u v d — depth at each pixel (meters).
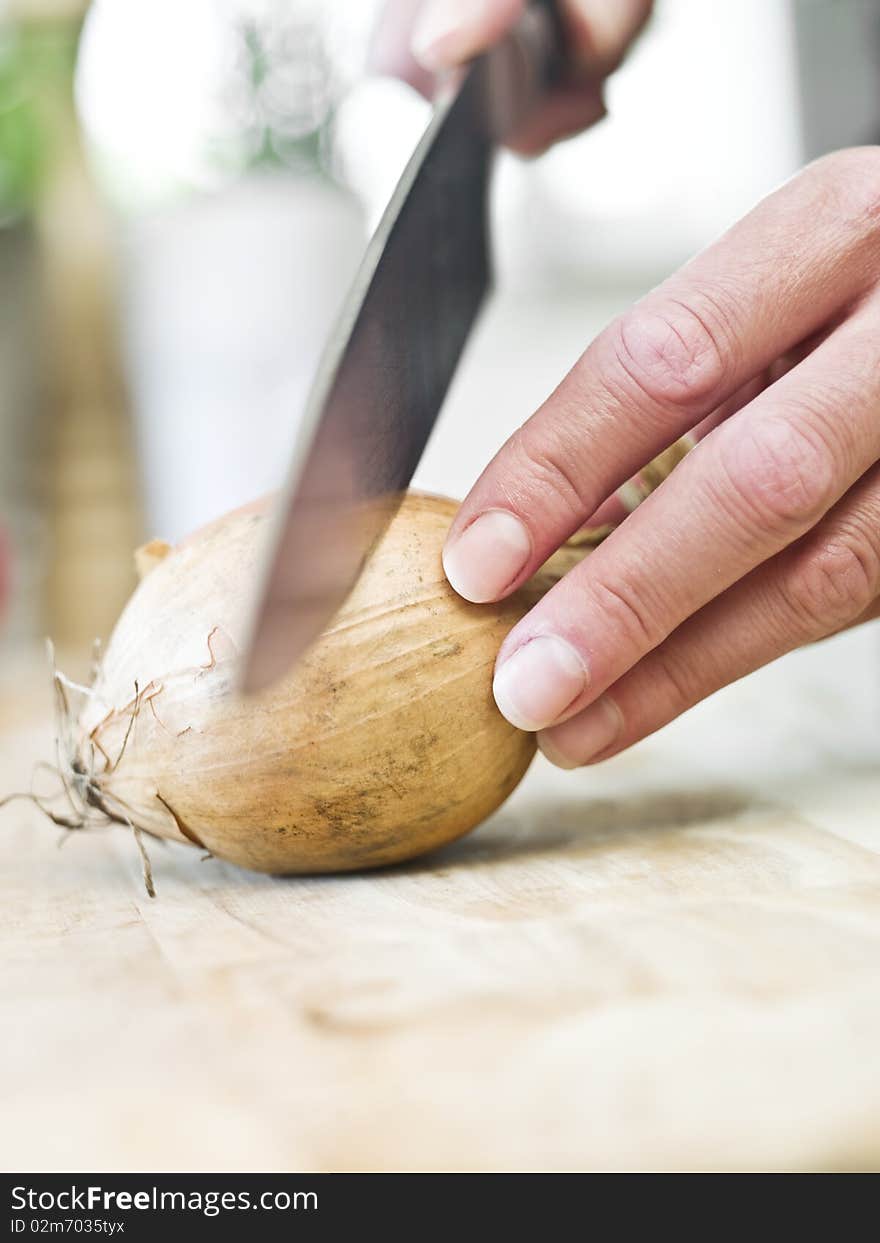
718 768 0.41
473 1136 0.22
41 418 0.77
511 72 0.38
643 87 0.85
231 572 0.31
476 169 0.36
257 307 0.73
